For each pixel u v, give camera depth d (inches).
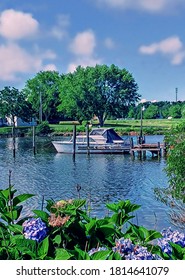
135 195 887.7
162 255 132.1
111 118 4050.2
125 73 3754.9
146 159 1589.6
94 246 144.8
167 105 5036.9
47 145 2340.1
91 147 1782.7
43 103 4261.8
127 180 1109.1
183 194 598.5
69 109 3722.9
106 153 1771.7
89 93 3676.2
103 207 743.7
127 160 1571.1
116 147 1765.5
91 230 145.2
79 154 1795.0
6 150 2053.4
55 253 132.1
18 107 3801.7
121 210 161.8
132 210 162.2
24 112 3865.7
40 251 129.0
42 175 1219.2
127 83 3764.8
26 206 756.0
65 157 1697.8
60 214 145.3
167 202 677.3
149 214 655.8
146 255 121.1
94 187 1010.1
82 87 3671.3
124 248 127.8
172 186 628.4
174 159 595.8
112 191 949.8
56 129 3326.8
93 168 1364.4
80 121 3880.4
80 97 3656.5
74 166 1421.0
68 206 149.4
